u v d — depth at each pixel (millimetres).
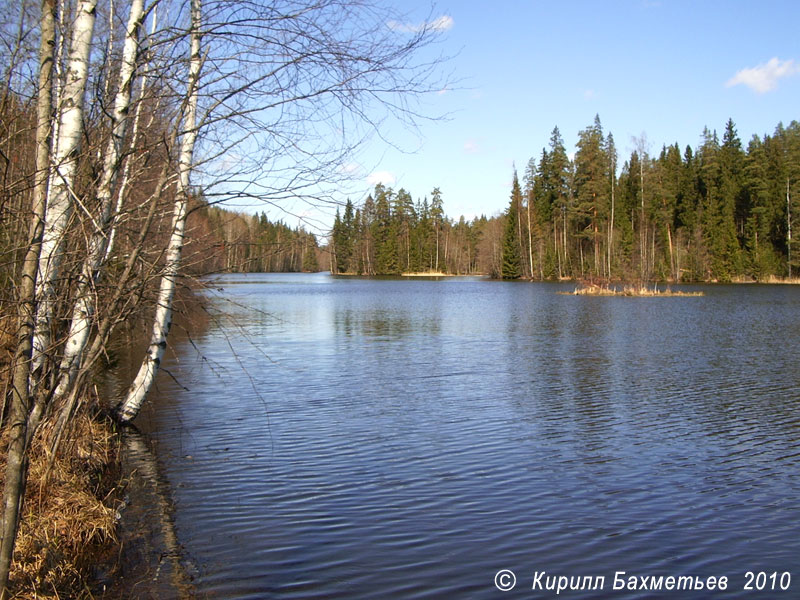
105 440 7711
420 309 32625
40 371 4828
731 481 7125
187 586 4801
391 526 5883
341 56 5383
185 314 7090
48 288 4746
